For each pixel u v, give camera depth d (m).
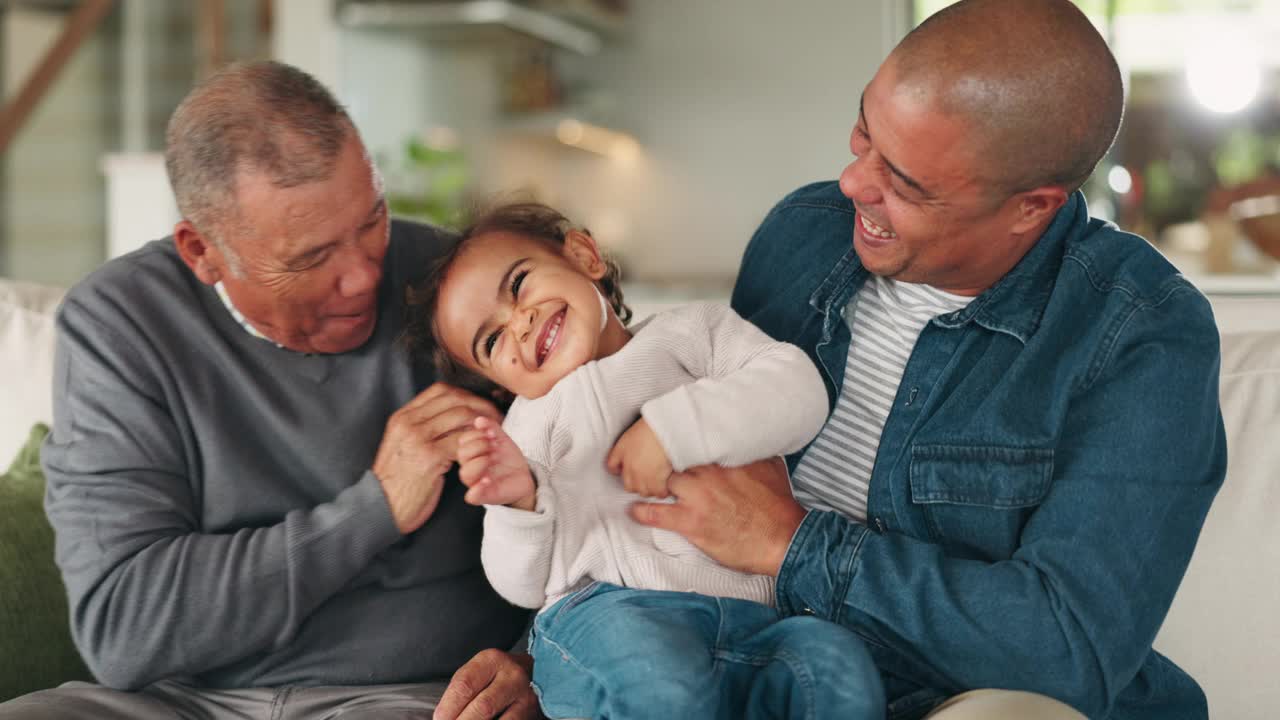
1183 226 4.53
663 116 5.40
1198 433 1.15
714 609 1.14
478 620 1.43
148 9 5.94
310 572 1.26
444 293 1.33
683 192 5.40
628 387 1.26
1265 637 1.42
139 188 3.81
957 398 1.25
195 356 1.37
